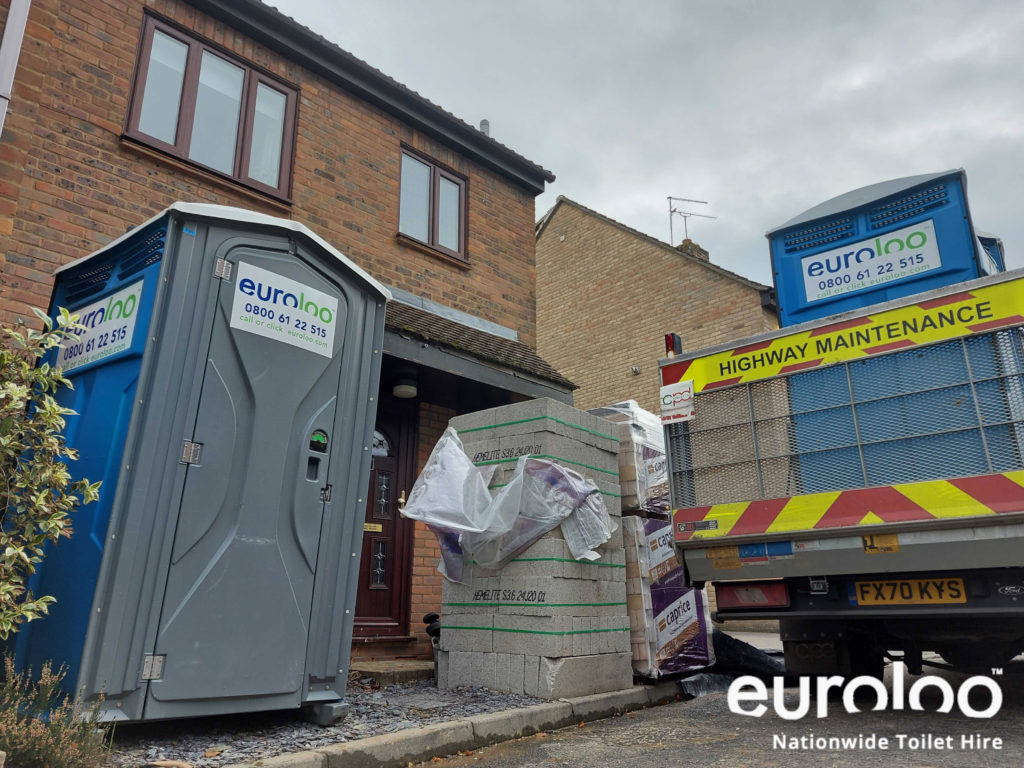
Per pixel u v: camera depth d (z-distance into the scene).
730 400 5.41
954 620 4.92
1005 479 4.18
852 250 6.23
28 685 3.38
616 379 16.44
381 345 4.82
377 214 7.64
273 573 3.95
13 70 4.58
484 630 5.59
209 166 6.39
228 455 3.87
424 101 8.23
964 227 5.67
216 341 3.92
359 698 5.00
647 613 6.14
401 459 7.44
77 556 3.55
